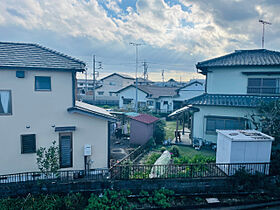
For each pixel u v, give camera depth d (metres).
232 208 7.25
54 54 8.81
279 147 11.19
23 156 7.97
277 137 9.40
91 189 7.53
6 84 7.62
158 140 14.88
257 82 12.80
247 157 8.23
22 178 7.46
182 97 29.08
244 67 12.97
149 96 29.61
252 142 8.16
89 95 41.81
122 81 41.44
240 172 7.73
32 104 7.93
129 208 6.91
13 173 7.92
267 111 10.48
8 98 7.70
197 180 7.84
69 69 8.02
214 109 12.84
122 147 13.55
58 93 8.16
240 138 8.15
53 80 8.09
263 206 7.40
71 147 8.43
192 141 13.53
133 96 30.86
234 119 12.27
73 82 8.33
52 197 7.02
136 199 7.55
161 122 16.16
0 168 7.78
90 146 8.46
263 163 8.08
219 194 7.80
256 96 12.74
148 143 13.30
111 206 6.85
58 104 8.20
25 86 7.81
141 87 31.30
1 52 8.11
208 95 13.74
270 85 12.51
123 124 15.95
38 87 8.00
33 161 8.09
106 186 7.61
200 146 12.80
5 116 7.70
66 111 8.28
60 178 7.66
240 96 13.05
